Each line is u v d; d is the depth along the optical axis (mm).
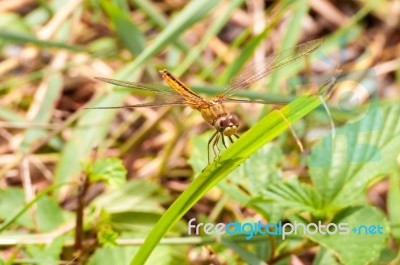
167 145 703
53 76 719
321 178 603
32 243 619
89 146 688
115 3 721
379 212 592
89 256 614
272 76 696
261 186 606
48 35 730
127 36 708
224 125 596
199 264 621
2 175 688
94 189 678
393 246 651
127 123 713
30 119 714
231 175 609
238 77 610
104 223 622
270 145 613
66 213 636
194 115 698
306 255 666
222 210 670
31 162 694
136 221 645
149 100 720
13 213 624
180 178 697
